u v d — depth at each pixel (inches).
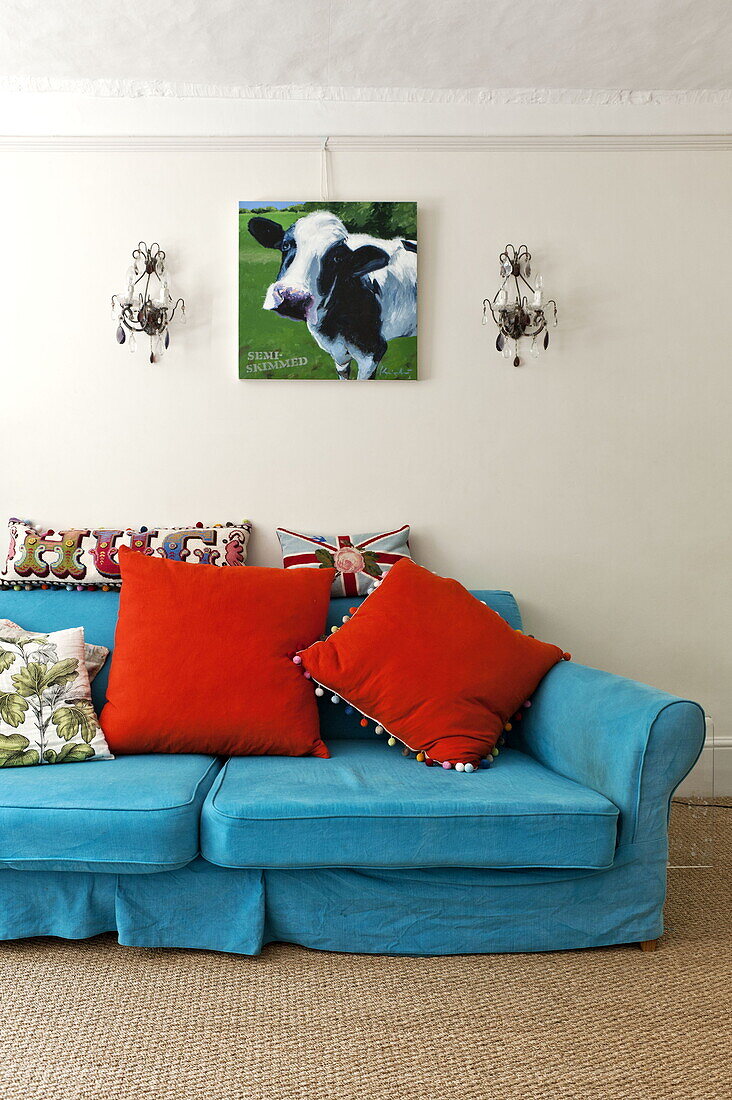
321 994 70.0
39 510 117.4
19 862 72.3
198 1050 62.6
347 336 116.7
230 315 117.3
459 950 76.3
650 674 121.2
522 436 119.3
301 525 118.2
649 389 120.0
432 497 118.9
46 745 85.6
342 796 74.8
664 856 77.1
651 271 119.6
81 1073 60.0
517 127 117.9
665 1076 59.7
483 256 118.3
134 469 117.4
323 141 116.8
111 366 117.0
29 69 112.0
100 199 116.4
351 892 75.9
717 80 115.6
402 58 109.5
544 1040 63.9
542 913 76.5
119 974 72.9
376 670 91.9
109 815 71.9
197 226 116.8
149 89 115.4
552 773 86.5
